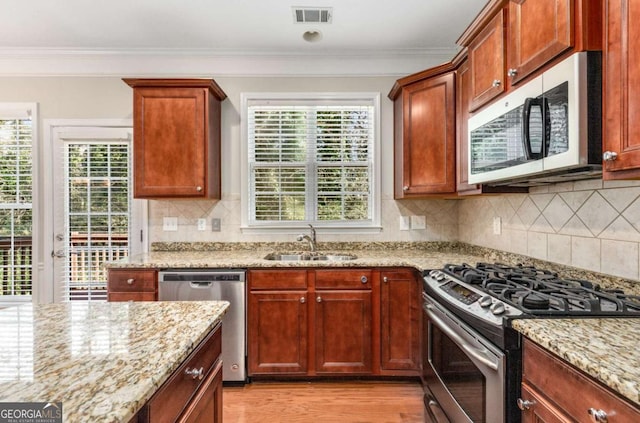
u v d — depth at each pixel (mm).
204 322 1084
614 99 1041
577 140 1113
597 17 1116
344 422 1973
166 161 2557
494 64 1658
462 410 1389
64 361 796
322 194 2992
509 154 1495
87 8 2293
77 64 2896
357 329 2330
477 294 1378
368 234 2979
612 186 1461
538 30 1329
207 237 2945
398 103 2785
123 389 673
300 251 2955
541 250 1907
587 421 810
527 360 1054
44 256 2867
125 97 2922
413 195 2523
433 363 1748
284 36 2666
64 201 2881
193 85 2557
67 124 2902
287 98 2957
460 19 2451
